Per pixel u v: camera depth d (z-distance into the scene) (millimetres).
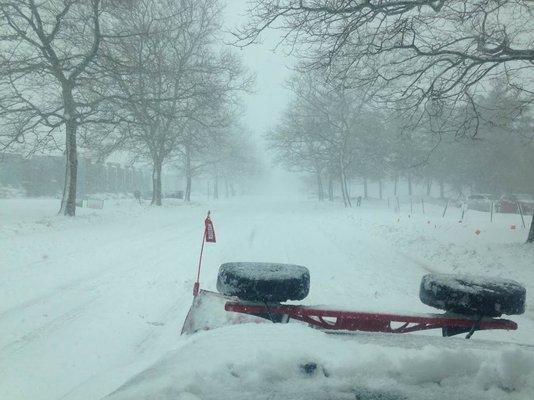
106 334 6500
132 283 9586
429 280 3742
